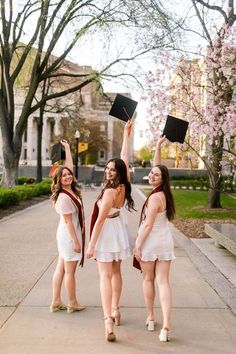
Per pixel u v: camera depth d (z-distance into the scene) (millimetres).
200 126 13211
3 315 5176
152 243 4699
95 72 21344
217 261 8359
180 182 34812
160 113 13883
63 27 21094
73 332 4676
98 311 5352
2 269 7551
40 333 4637
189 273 7418
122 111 5660
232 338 4574
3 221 14258
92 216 4898
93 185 36375
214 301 5855
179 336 4613
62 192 5293
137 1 18719
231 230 9484
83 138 60344
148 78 14008
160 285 4695
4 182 22531
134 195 26641
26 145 84438
